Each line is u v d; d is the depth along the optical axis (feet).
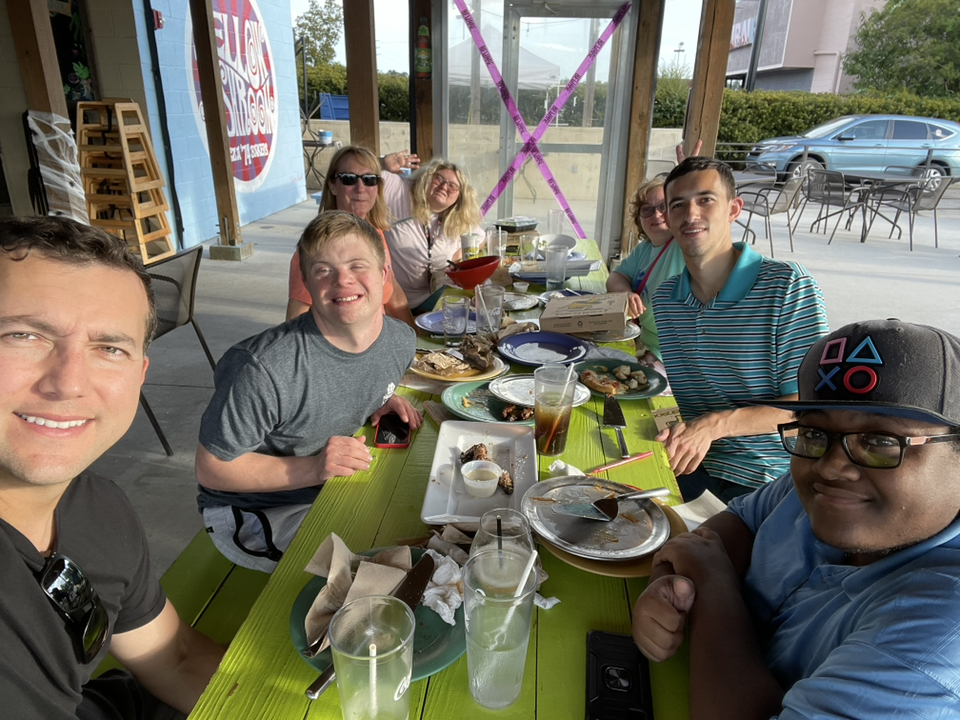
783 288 6.08
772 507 3.94
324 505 4.29
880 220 30.48
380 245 5.09
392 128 37.50
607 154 17.76
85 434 2.67
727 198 6.35
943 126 33.01
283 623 3.25
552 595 3.51
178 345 14.24
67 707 3.02
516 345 7.31
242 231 25.54
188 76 22.18
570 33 16.60
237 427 4.78
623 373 6.41
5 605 2.69
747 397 6.55
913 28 56.95
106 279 2.65
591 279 10.75
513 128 17.66
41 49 15.57
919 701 2.11
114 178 19.26
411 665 2.67
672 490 4.59
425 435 5.37
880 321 2.62
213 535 5.24
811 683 2.39
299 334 4.97
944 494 2.42
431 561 3.51
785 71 69.41
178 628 3.94
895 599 2.36
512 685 2.80
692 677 2.94
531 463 4.79
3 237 2.49
